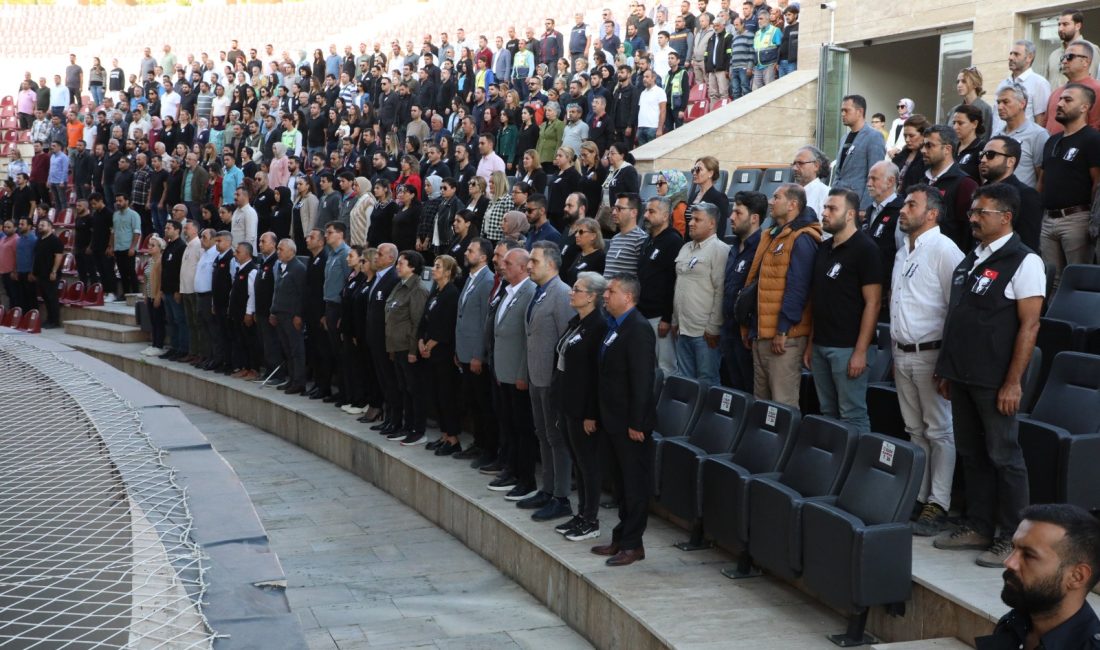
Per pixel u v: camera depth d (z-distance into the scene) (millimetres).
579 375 5469
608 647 4871
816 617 4539
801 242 5434
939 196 4758
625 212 6961
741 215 6051
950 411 4770
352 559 6625
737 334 6113
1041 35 10250
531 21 23453
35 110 24656
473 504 6703
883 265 5711
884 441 4324
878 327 6141
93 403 4254
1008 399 4184
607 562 5289
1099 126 6422
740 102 12656
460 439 8750
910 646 3789
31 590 2285
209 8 31375
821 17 12734
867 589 4043
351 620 5504
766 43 13109
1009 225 4293
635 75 12867
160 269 13711
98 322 16250
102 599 2283
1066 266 5926
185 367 13008
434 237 10438
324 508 7930
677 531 5953
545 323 6105
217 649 2043
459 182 11539
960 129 6219
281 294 10867
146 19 31781
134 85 23219
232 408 11688
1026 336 4164
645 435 5223
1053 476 4406
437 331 7867
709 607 4664
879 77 12750
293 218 12938
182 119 19500
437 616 5551
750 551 4898
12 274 17406
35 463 3340
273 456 9812
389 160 14273
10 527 2723
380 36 27766
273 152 15617
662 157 11992
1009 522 4242
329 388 10766
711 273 6270
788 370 5535
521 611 5594
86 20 31938
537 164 10625
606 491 6797
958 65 11156
